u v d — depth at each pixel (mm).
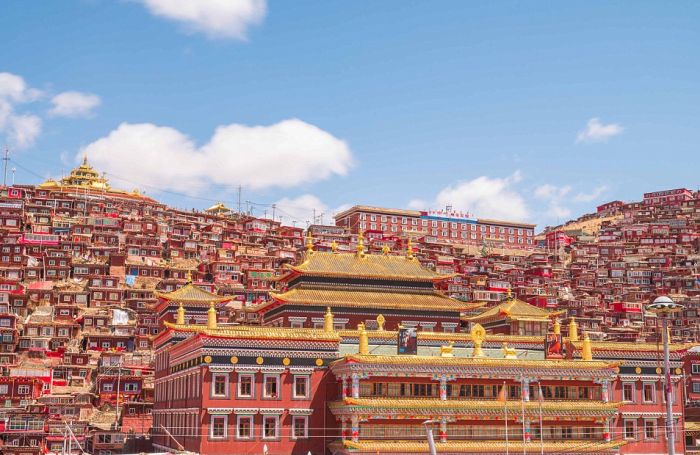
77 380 167750
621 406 108000
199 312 126875
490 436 97875
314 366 97375
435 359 94875
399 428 94500
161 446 117688
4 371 160000
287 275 117938
